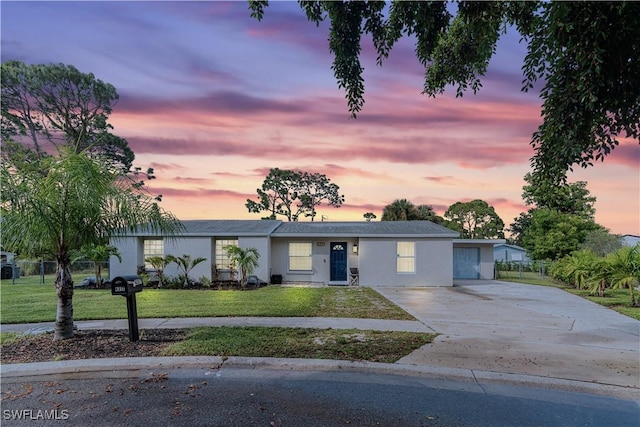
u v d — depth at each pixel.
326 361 5.43
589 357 5.87
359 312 9.84
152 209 7.19
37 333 7.17
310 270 18.77
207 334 7.00
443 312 10.02
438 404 4.20
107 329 7.52
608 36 3.42
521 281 20.34
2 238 6.13
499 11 4.33
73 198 6.33
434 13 4.48
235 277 17.58
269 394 4.43
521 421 3.82
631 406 4.23
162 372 5.16
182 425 3.64
